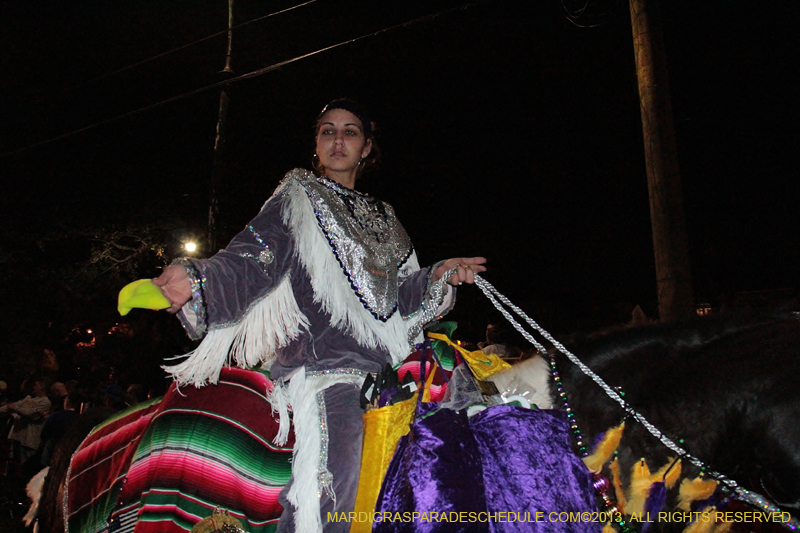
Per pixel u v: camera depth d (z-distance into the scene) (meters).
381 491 2.24
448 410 2.32
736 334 2.46
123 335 14.66
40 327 15.85
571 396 2.52
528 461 2.21
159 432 2.50
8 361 15.27
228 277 2.39
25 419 8.54
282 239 2.62
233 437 2.46
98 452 2.84
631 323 2.69
